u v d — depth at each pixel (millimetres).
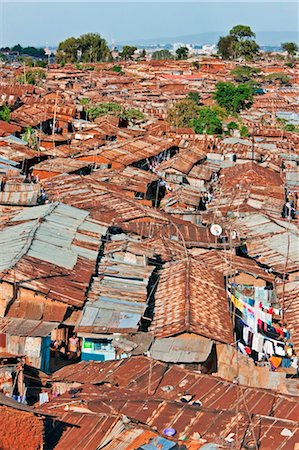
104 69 177500
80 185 49031
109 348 27969
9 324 27219
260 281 36125
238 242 41031
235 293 34281
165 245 38469
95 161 61312
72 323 28656
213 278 34469
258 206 51000
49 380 25109
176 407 21281
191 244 39938
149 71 176000
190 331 27531
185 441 19266
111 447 18938
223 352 27797
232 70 171625
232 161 69188
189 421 20547
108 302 29531
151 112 102188
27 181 49469
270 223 44156
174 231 41438
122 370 25125
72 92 118062
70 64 187000
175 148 74875
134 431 19578
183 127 91250
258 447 19188
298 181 63312
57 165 56656
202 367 26938
